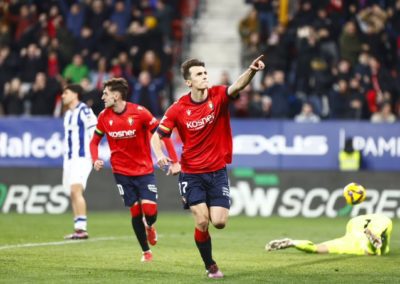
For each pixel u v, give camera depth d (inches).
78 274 892.6
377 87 2034.9
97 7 2311.8
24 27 2358.5
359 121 1905.8
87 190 1884.8
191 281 845.8
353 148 1876.2
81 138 1293.1
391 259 1045.2
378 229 1056.2
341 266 974.4
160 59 2181.3
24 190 1893.5
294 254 1098.7
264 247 1194.0
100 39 2255.2
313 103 2050.9
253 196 1866.4
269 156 1926.7
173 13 2423.7
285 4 2324.1
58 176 1888.5
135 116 1032.8
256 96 2030.0
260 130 1930.4
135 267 954.7
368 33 2135.8
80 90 1307.8
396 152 1894.7
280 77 2016.5
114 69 2135.8
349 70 2059.5
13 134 1958.7
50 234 1360.7
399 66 2151.8
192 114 869.2
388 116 1963.6
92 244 1210.0
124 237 1323.8
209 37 2470.5
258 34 2230.6
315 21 2164.1
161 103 2065.7
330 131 1914.4
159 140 884.6
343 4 2262.6
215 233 1429.6
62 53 2222.0
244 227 1557.6
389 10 2210.9
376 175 1833.2
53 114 2071.9
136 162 1037.8
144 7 2379.4
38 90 2066.9
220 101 867.4
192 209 870.4
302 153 1919.3
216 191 871.7
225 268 955.3
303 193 1852.9
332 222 1691.7
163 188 1870.1
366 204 1831.9
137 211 1029.8
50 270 920.9
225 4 2541.8
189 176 877.2
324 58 2102.6
